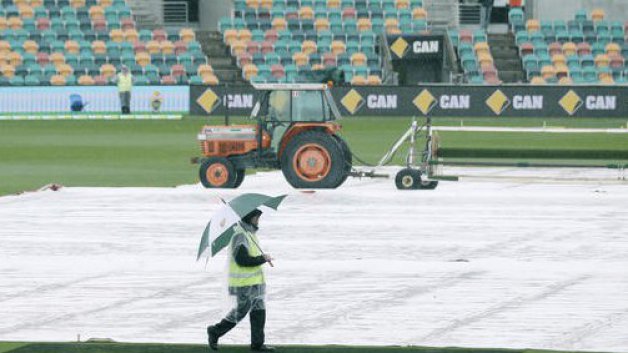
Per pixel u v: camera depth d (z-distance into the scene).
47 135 153.12
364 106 163.00
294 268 56.84
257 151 91.25
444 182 101.25
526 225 73.19
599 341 41.84
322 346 41.09
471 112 159.38
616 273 55.50
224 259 59.66
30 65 192.38
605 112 157.38
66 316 46.62
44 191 91.50
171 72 194.12
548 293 50.78
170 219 75.44
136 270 56.78
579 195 90.69
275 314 46.75
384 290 51.62
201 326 44.78
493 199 87.81
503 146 139.00
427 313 46.88
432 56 197.00
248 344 41.66
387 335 43.06
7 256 60.81
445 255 61.16
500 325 44.62
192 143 141.75
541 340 42.03
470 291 51.28
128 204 83.44
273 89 91.31
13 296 50.62
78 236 68.00
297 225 72.75
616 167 92.38
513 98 158.25
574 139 150.25
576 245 64.69
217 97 168.38
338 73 184.88
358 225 72.81
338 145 91.44
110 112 181.00
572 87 157.38
